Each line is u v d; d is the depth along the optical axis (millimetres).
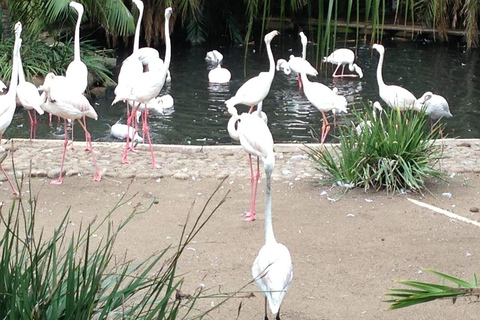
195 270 6188
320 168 9109
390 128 8500
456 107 14930
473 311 5449
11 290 3309
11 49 16250
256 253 6594
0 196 8125
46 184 8609
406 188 8383
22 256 3629
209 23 24062
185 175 8898
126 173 8969
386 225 7289
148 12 21875
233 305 5531
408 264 6344
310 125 13430
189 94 16188
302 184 8633
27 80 15719
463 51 21562
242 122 7492
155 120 13836
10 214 3414
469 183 8648
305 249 6688
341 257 6500
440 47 22219
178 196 8219
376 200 8047
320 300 5648
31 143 10500
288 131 13023
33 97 11906
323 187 8492
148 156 9883
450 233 7066
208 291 5773
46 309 3188
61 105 8555
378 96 16047
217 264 6336
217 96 16000
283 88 17000
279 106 15062
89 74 16703
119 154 9953
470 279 6000
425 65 19562
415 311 5445
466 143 10477
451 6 21359
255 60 20844
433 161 9398
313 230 7168
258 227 7254
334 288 5867
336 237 6980
